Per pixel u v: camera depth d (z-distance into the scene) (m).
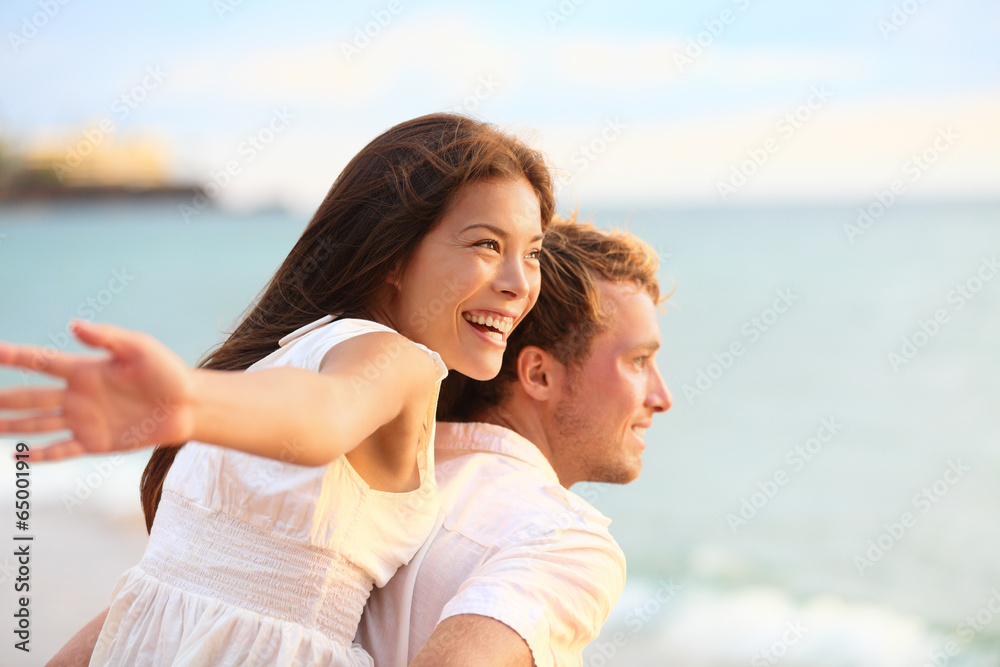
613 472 1.84
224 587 1.28
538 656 1.25
